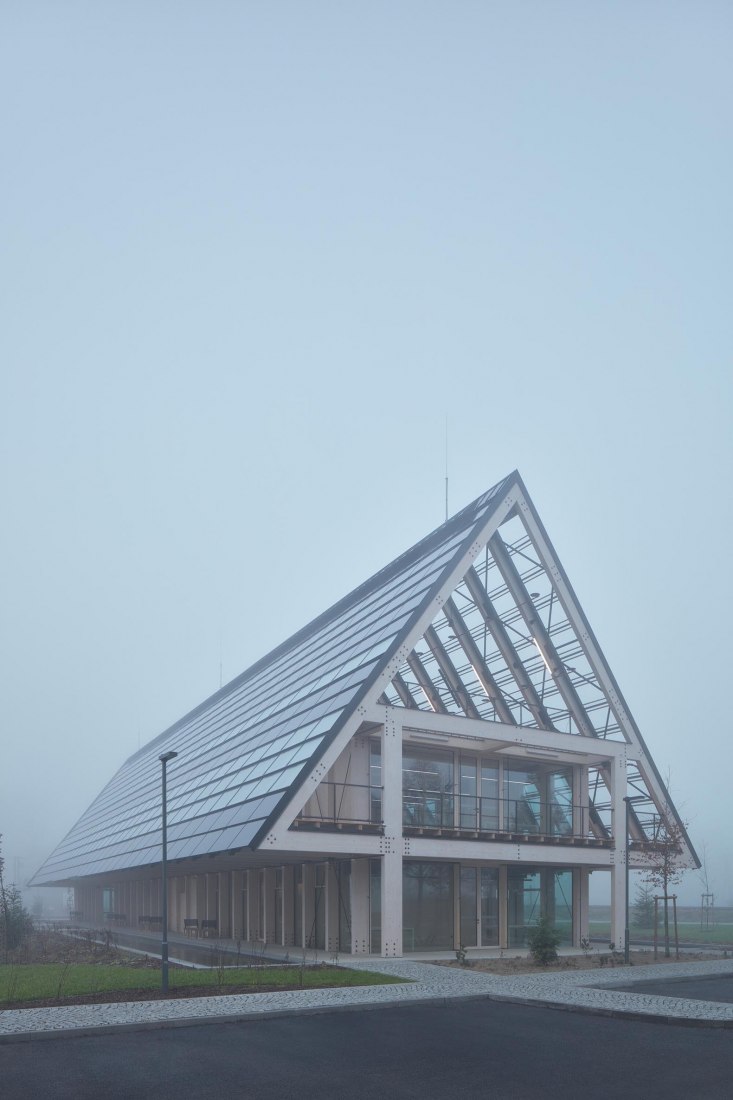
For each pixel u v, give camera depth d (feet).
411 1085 41.47
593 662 125.80
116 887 226.79
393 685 141.18
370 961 93.09
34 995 65.72
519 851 111.14
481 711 134.51
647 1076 43.21
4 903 126.41
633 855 124.77
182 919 167.12
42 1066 45.01
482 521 119.03
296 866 122.52
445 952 109.19
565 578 125.90
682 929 189.16
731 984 81.66
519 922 120.57
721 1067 45.03
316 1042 51.13
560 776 128.47
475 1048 49.60
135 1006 61.16
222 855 100.83
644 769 127.34
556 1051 48.91
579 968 93.35
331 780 108.37
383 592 139.54
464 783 118.62
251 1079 42.39
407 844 101.50
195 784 151.23
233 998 64.75
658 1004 63.00
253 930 132.87
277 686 156.97
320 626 172.86
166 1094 39.68
